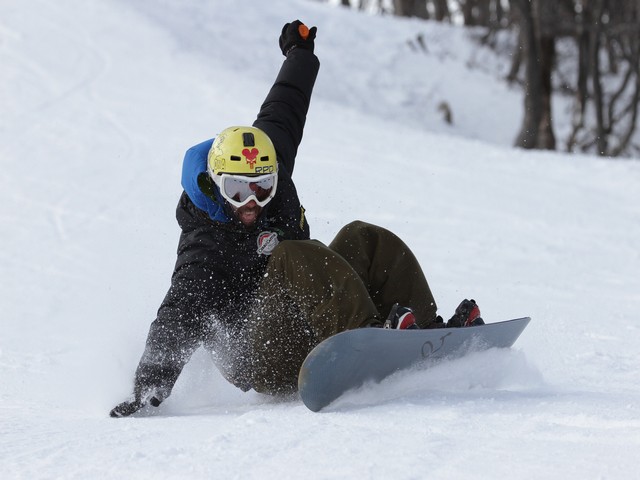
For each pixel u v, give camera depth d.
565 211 27.95
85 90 43.41
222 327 10.03
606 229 25.88
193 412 9.91
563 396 8.38
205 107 41.78
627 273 20.98
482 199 29.20
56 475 6.74
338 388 8.49
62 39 51.50
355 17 77.62
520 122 69.75
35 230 24.94
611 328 14.79
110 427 8.71
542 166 35.19
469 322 9.71
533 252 23.08
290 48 12.56
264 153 9.63
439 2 99.00
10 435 8.40
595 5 64.56
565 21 61.62
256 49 63.25
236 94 44.28
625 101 75.50
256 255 9.94
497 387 9.61
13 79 44.16
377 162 34.06
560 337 13.88
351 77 68.62
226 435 7.55
